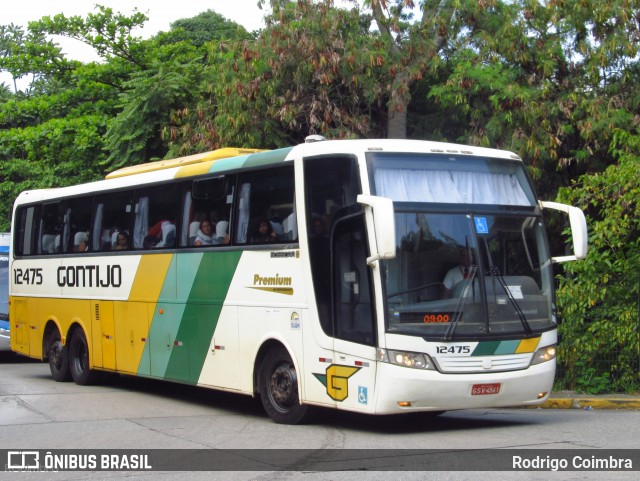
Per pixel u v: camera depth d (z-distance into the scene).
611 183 14.84
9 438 10.72
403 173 10.55
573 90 19.62
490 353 10.34
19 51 31.47
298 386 11.16
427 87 21.05
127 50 30.20
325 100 19.77
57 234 17.45
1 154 31.77
